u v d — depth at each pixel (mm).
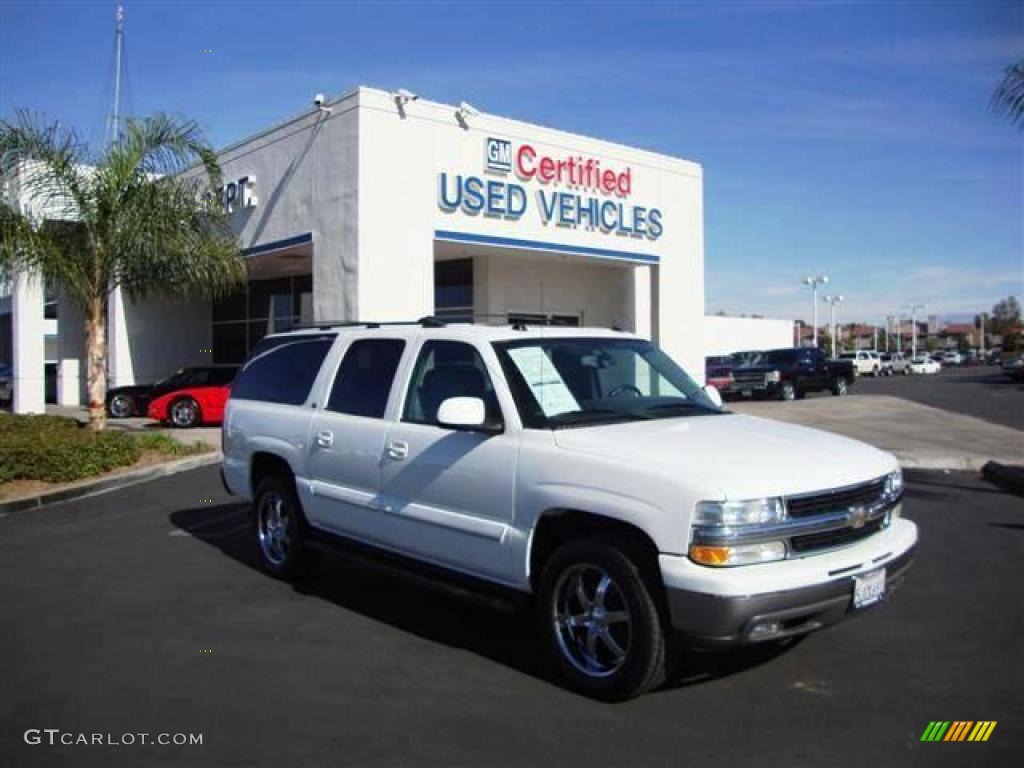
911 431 17578
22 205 14875
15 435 12234
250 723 4383
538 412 5082
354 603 6477
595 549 4508
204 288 16484
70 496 11109
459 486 5262
